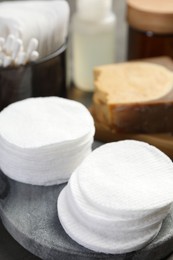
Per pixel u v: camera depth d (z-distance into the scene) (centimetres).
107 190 33
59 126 37
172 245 34
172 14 46
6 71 41
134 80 44
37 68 42
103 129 43
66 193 35
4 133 36
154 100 42
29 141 36
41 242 33
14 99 43
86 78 51
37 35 42
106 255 32
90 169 34
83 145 37
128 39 50
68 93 50
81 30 49
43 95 44
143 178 34
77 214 33
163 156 35
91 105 47
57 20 43
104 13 49
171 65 46
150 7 47
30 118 38
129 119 42
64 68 45
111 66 46
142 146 36
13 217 35
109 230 32
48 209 35
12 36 40
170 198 32
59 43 44
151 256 33
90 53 50
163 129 43
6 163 37
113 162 35
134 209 31
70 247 33
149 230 33
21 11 44
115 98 42
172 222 35
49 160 36
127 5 49
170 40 48
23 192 36
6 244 35
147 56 49
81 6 49
